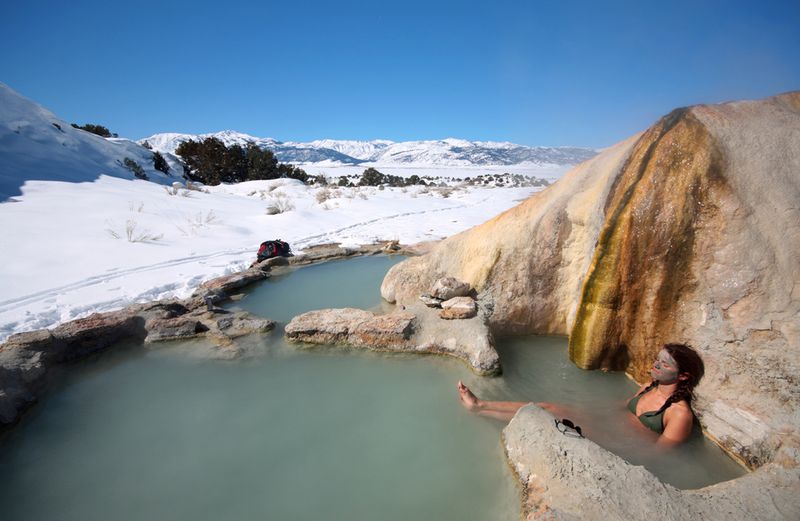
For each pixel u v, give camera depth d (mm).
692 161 3018
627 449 2734
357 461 2787
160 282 6730
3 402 3254
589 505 2051
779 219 2668
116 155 23703
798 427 2314
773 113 3008
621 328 3527
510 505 2326
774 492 2039
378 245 9633
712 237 2895
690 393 2846
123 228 9883
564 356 4125
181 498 2502
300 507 2414
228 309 5645
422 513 2342
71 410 3457
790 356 2438
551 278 4543
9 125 19047
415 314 4637
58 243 8242
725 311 2787
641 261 3254
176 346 4574
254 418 3293
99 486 2613
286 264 8070
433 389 3650
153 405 3508
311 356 4312
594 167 4402
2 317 5133
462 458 2779
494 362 3834
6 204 10820
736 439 2574
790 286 2527
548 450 2445
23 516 2398
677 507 1981
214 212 13328
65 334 4312
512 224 4852
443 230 11781
